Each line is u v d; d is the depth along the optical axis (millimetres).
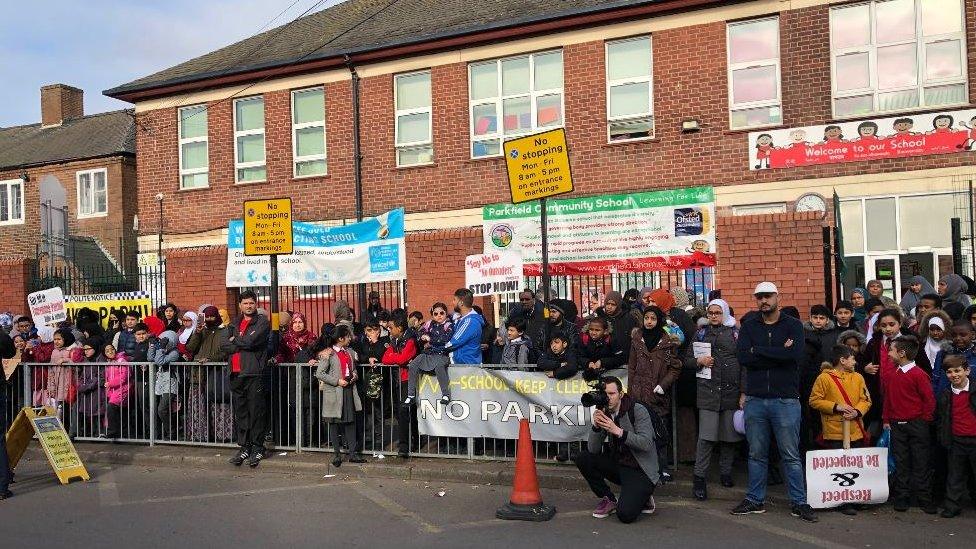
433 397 9719
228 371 10719
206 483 9266
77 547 6742
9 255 27781
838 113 14852
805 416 8570
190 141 19359
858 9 14758
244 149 18938
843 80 14812
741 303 12086
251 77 18547
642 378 8367
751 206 15211
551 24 16281
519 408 9336
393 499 8359
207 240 18969
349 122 17906
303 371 10352
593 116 16203
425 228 17250
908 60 14508
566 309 10414
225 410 10820
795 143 14969
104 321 15953
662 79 15781
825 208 14727
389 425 10617
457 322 9883
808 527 7105
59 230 26203
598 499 8289
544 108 16641
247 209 10586
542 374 9227
